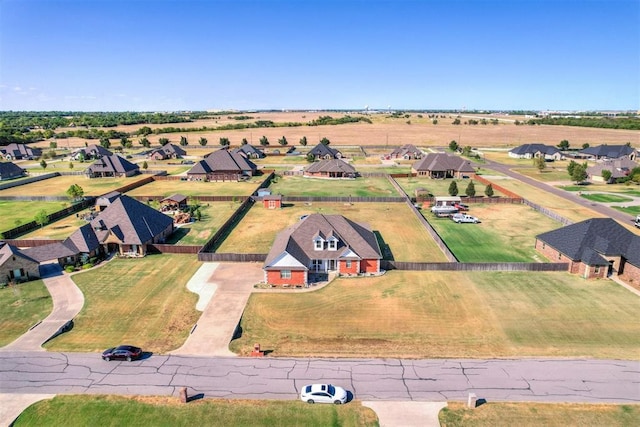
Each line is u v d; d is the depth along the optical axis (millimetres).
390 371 33875
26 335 39312
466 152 155250
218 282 50594
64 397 30859
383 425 28203
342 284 50125
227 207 86625
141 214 64688
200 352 36656
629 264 50344
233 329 40250
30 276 51531
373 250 53312
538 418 28656
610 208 83062
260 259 56719
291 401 30406
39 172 130250
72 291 48344
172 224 70375
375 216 79625
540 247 60656
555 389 31562
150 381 32688
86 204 87812
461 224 74375
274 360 35469
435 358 35688
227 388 31844
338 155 156500
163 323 41562
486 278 51125
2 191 101688
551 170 127938
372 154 167875
